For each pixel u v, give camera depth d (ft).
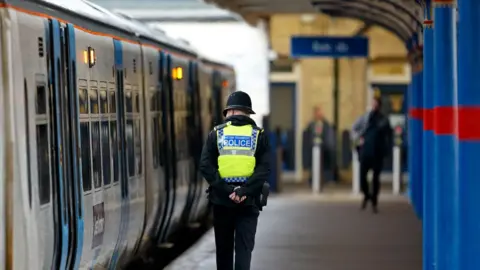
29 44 64.39
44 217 65.77
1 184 60.75
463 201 73.51
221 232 84.79
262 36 229.86
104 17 89.51
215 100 158.40
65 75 72.13
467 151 73.20
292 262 117.39
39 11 67.92
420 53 153.38
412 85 183.62
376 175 172.65
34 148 64.34
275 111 256.93
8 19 61.36
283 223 158.71
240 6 185.47
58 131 69.62
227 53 230.89
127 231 94.07
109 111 86.58
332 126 235.81
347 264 116.16
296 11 189.26
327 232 147.02
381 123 170.40
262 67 230.48
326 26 249.14
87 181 77.36
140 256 110.11
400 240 138.21
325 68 249.55
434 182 89.66
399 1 143.13
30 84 64.23
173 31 231.30
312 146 232.12
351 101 248.32
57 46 70.49
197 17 230.07
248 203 82.94
